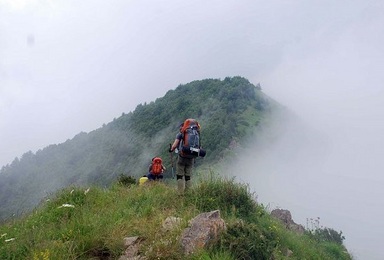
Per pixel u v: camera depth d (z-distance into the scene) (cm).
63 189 1084
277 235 968
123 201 953
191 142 942
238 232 702
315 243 1451
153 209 838
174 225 681
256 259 679
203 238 643
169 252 598
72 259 583
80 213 841
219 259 586
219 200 896
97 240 657
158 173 1403
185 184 969
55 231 722
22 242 664
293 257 921
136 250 633
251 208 950
